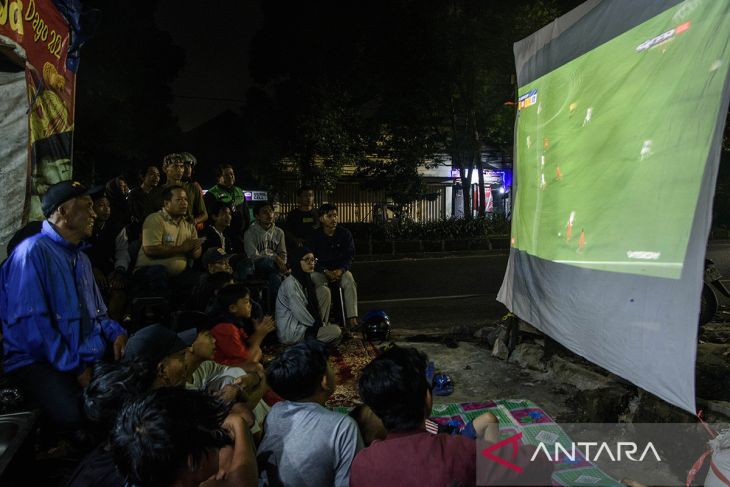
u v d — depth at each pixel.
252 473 2.38
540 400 4.84
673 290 3.46
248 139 25.23
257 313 5.58
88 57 15.27
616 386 4.59
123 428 1.73
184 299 5.87
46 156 5.30
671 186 3.58
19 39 4.79
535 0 17.55
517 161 6.46
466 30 17.73
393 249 18.91
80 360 3.54
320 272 7.36
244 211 8.31
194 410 1.78
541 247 5.52
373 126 21.14
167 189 5.90
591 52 4.80
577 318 4.68
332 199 25.70
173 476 1.70
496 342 6.30
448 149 21.50
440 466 1.90
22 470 2.81
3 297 3.54
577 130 4.93
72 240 3.72
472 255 18.72
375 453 2.02
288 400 2.66
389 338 7.16
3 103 4.82
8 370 3.49
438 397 5.00
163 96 19.86
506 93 19.41
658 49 3.89
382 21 18.48
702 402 3.88
